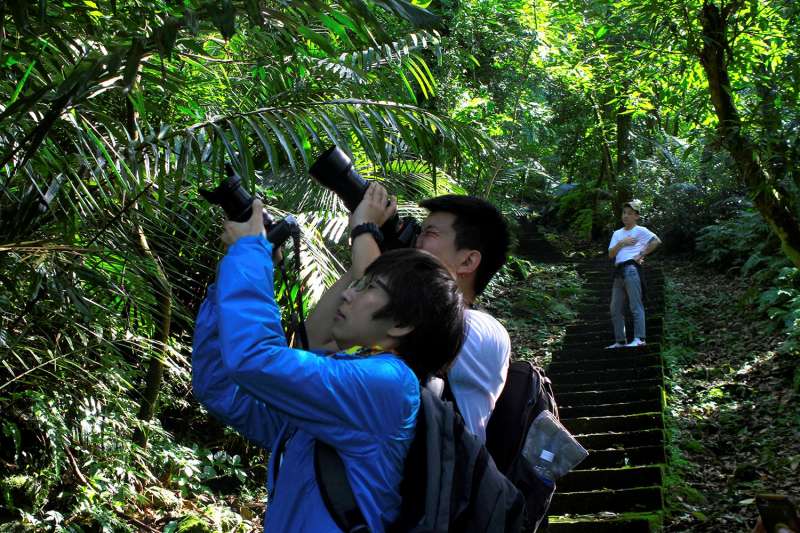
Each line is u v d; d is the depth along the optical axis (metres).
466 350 1.73
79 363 3.51
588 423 7.54
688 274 14.93
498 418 1.85
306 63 3.00
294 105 2.61
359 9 1.89
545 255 16.95
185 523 4.76
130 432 4.78
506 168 12.04
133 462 5.19
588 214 18.86
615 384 8.81
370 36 2.02
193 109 3.04
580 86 13.27
